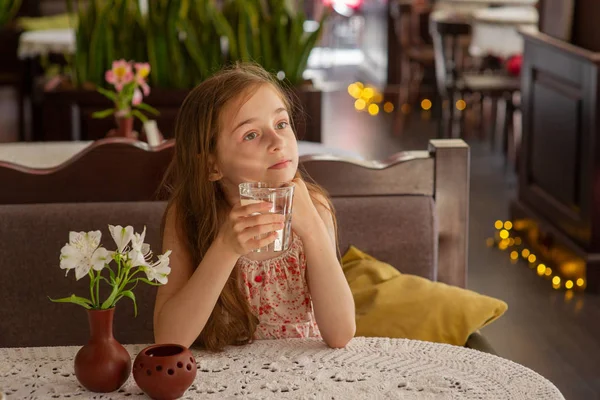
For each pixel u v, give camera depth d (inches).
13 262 96.4
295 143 75.9
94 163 103.0
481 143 305.7
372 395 63.8
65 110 195.3
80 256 61.6
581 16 189.5
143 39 199.6
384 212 101.8
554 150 197.9
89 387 63.6
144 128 151.9
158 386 61.6
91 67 197.0
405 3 331.3
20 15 334.0
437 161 104.3
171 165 84.1
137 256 61.7
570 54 185.8
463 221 105.6
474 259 197.5
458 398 63.4
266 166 74.3
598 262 177.3
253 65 83.9
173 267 78.2
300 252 79.5
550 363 145.7
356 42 475.5
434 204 103.7
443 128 293.9
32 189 102.5
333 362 69.8
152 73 197.3
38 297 97.0
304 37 211.2
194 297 71.6
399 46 371.2
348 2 449.4
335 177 103.2
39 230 96.8
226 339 73.9
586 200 180.2
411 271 102.5
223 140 74.7
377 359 70.4
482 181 261.3
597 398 133.0
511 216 220.8
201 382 66.0
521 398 63.5
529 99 212.4
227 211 79.5
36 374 67.6
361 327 94.4
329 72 446.6
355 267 100.3
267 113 74.5
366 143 311.3
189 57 199.0
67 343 97.7
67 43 285.7
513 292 177.9
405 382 65.8
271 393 64.1
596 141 176.9
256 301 80.1
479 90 273.3
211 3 202.8
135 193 104.3
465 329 93.4
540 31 211.5
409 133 326.6
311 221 76.4
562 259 189.3
